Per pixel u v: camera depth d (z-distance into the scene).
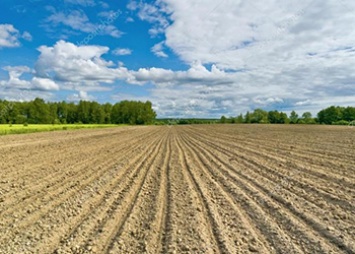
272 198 8.66
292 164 13.98
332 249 5.39
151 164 15.36
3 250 5.48
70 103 111.62
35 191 9.58
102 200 8.73
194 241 5.84
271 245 5.66
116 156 18.23
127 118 126.19
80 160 16.34
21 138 32.16
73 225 6.78
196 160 16.75
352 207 7.61
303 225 6.54
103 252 5.47
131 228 6.57
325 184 10.04
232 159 16.50
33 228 6.55
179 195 9.20
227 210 7.69
